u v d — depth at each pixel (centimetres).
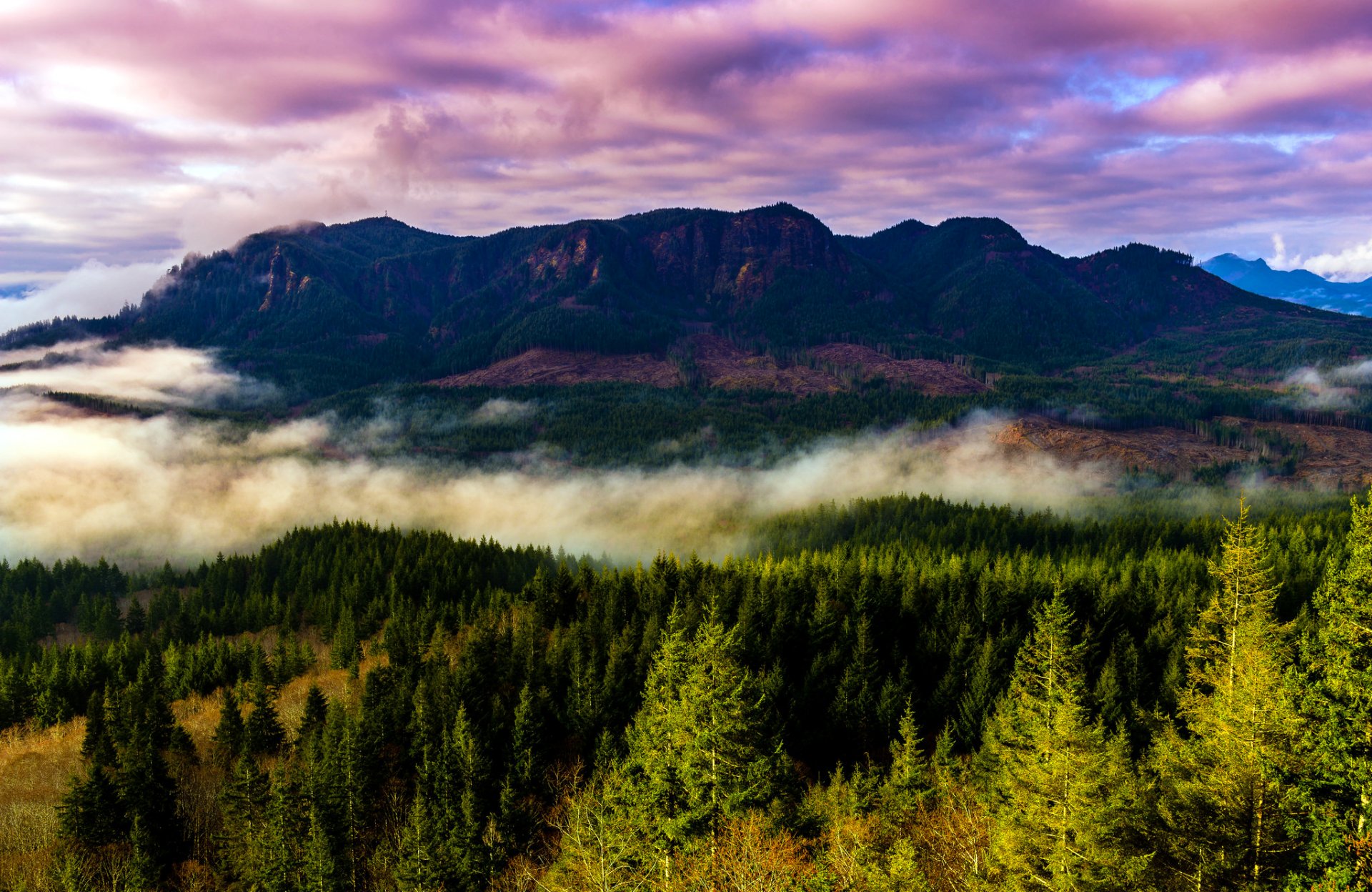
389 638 10412
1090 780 3328
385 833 6662
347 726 7081
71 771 8362
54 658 12169
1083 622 9394
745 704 4291
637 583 11338
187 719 9925
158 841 6550
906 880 4050
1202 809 3578
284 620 14688
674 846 4134
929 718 8119
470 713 7762
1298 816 3388
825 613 9331
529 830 6325
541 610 10944
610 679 7931
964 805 5309
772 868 3988
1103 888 3262
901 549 15900
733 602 10188
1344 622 3297
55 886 6238
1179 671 7769
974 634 8981
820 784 7144
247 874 5922
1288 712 3538
